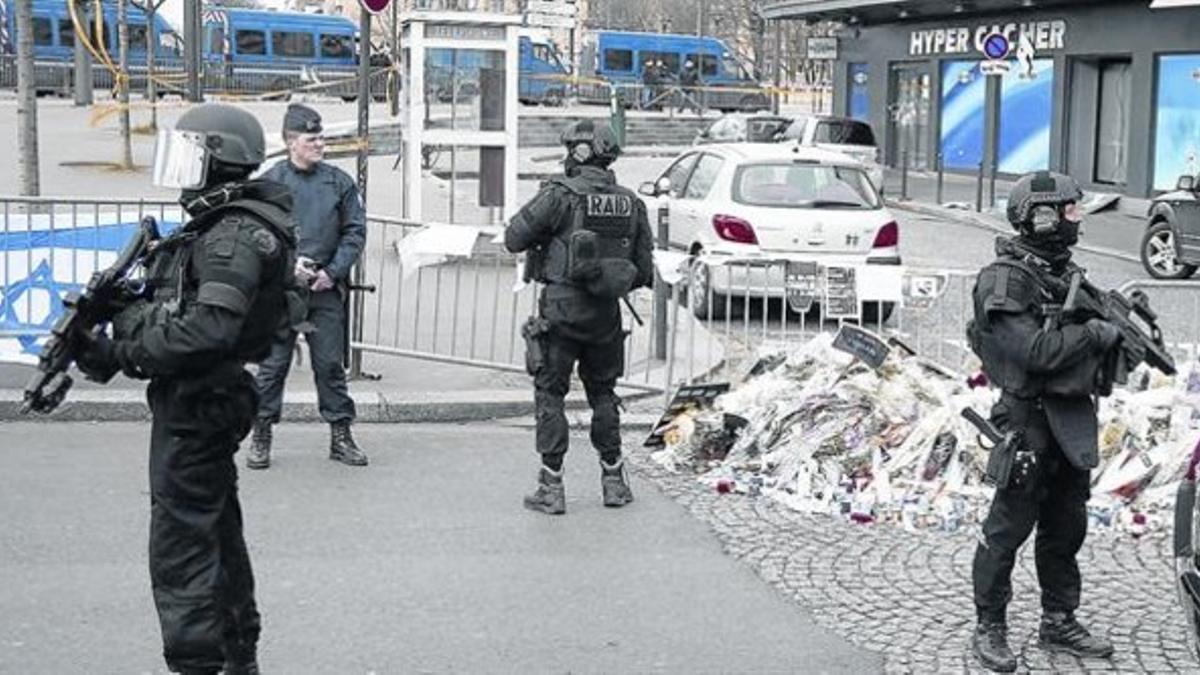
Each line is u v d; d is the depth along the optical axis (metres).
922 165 62.56
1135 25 48.69
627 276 13.27
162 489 8.40
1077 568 10.49
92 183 39.69
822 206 24.67
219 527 8.61
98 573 11.65
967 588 11.70
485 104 29.31
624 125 74.25
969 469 13.85
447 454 15.81
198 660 8.44
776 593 11.56
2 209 17.55
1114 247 39.12
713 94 94.75
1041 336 9.56
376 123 60.47
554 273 13.36
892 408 14.70
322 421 17.14
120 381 17.88
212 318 8.05
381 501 13.91
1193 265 31.94
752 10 121.75
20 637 10.28
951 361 18.38
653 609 11.16
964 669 10.05
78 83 69.19
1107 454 13.98
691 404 15.84
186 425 8.34
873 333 16.00
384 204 39.03
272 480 14.53
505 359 19.45
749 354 18.69
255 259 8.25
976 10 57.22
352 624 10.71
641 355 20.36
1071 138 52.56
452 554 12.38
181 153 8.28
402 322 21.31
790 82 123.69
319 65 95.44
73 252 17.72
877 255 24.62
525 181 52.50
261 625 10.21
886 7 59.34
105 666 9.80
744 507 13.91
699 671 9.95
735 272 20.77
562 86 96.69
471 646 10.34
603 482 13.98
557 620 10.89
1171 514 13.27
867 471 14.20
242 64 92.88
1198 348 17.77
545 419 13.56
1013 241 9.97
